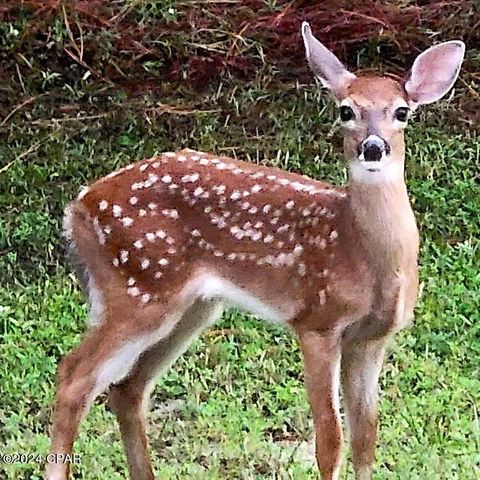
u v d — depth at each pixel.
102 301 10.03
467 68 17.89
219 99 17.53
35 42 17.81
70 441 9.76
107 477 10.23
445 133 17.12
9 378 11.85
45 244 14.54
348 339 9.74
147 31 17.89
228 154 16.62
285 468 10.34
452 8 18.20
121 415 10.17
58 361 12.23
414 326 12.70
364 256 9.48
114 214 9.98
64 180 15.98
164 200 10.03
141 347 9.94
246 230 9.90
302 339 9.71
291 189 9.94
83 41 17.78
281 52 18.05
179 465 10.53
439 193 15.49
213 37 17.97
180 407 11.57
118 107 17.31
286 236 9.79
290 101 17.52
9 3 17.73
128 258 9.91
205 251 10.02
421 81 9.59
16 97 17.56
